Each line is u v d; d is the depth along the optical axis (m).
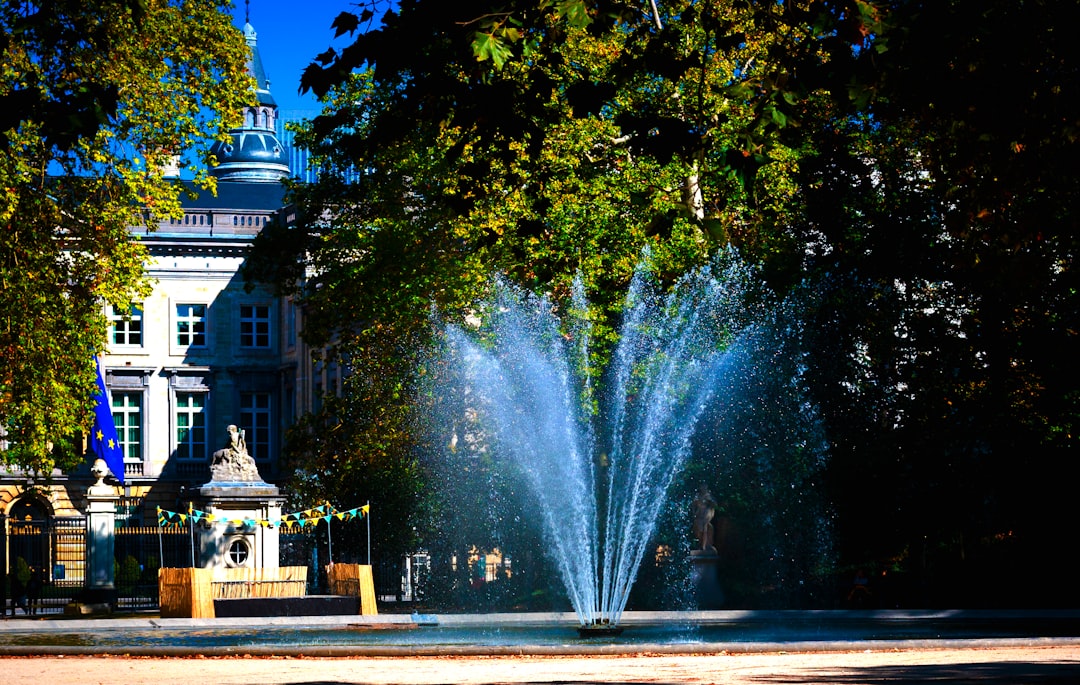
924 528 45.03
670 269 42.19
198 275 89.31
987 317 42.03
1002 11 15.33
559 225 40.25
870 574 44.97
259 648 22.19
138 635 30.55
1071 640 22.22
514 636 27.95
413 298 44.31
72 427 40.41
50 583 59.19
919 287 45.19
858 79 14.05
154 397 88.06
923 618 32.88
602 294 41.94
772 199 43.38
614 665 19.17
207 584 37.28
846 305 44.53
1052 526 43.19
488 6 12.96
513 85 13.84
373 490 49.22
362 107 44.31
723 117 37.75
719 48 14.84
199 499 44.31
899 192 43.81
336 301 47.34
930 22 13.70
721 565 45.25
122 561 70.00
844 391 45.44
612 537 43.78
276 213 90.25
